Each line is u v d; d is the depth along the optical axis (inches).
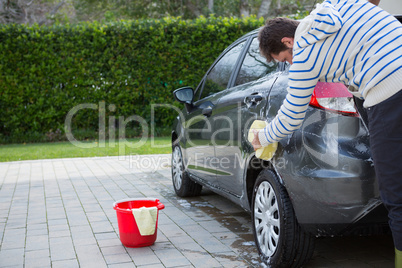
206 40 466.3
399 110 73.0
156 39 454.0
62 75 439.5
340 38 76.8
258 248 116.4
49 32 436.8
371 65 74.6
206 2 831.1
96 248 130.1
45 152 365.1
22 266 117.1
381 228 94.0
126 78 454.9
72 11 858.8
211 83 168.2
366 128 91.3
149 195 203.3
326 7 77.1
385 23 76.2
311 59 78.8
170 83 466.6
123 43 451.8
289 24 85.9
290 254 103.2
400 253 76.3
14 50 427.5
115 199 195.6
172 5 831.7
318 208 93.3
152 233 129.6
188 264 115.6
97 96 449.4
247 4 813.2
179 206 181.0
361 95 82.0
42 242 136.9
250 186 124.6
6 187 227.0
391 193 76.8
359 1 79.5
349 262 114.3
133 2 843.4
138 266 114.9
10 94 429.1
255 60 135.0
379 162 77.1
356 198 88.0
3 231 149.4
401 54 73.8
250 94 122.0
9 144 431.2
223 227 149.9
